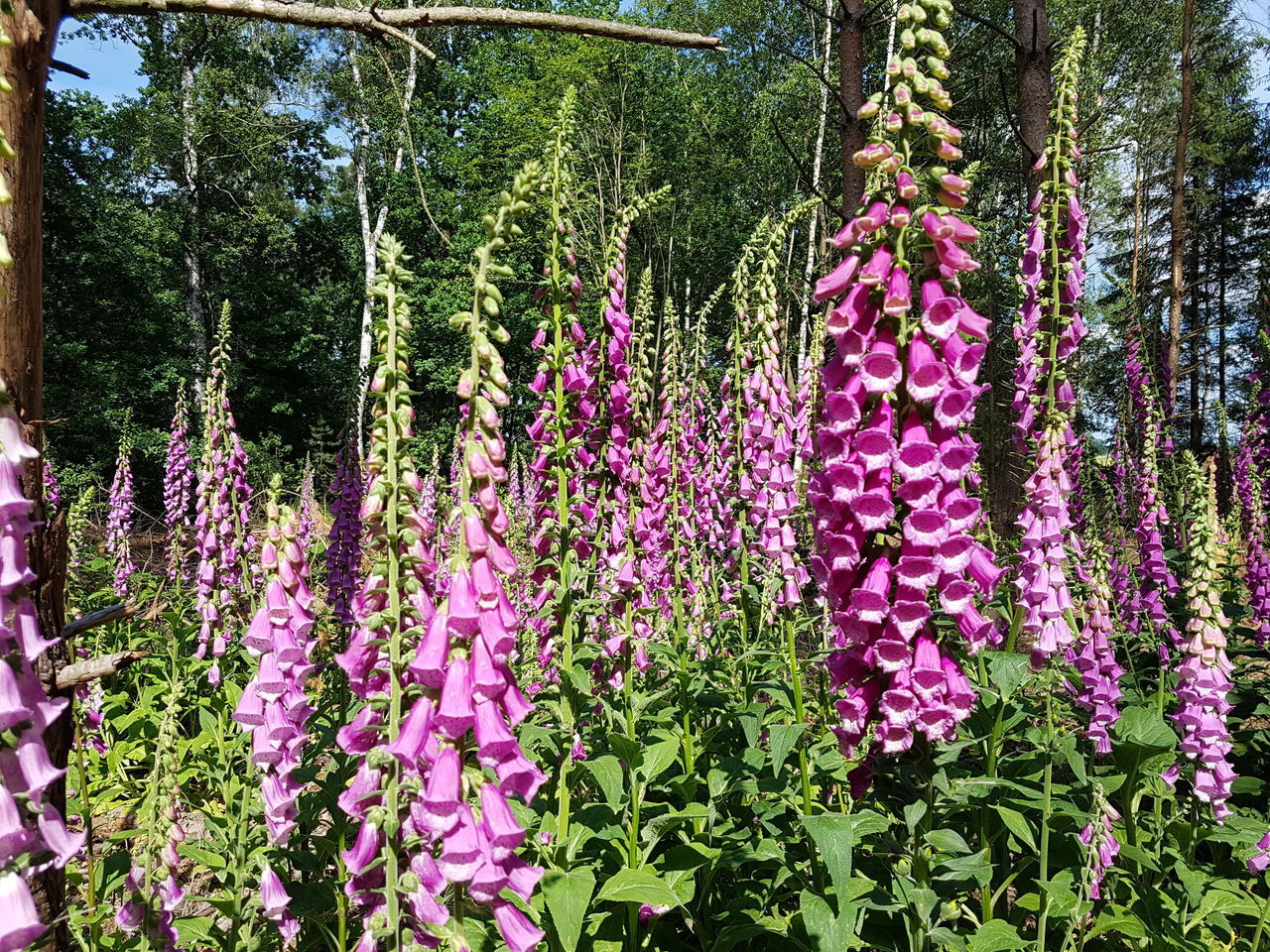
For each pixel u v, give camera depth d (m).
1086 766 4.54
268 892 2.90
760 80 30.61
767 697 4.98
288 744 2.86
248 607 6.57
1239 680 5.54
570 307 3.98
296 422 30.97
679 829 3.92
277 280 30.75
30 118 2.36
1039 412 4.03
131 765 6.20
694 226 30.17
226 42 27.73
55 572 2.48
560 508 3.70
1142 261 28.58
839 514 2.53
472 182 30.14
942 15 2.37
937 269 2.43
